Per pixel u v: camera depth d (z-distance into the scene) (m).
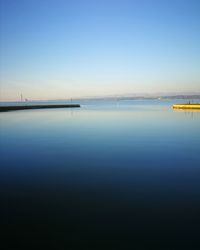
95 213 4.10
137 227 3.63
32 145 11.27
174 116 30.70
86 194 4.98
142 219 3.88
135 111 45.66
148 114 35.56
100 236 3.40
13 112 46.00
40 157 8.72
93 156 8.78
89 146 10.88
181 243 3.23
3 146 11.06
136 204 4.46
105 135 14.40
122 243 3.24
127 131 16.25
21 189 5.30
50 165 7.51
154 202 4.54
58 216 3.99
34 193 5.05
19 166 7.41
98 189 5.27
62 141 12.35
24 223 3.76
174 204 4.45
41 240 3.31
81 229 3.59
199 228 3.60
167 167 7.13
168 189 5.24
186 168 7.01
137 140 12.45
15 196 4.89
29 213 4.11
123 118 28.16
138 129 17.34
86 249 3.12
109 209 4.25
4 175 6.43
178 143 11.47
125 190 5.20
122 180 5.91
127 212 4.13
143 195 4.90
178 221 3.81
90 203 4.52
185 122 22.38
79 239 3.33
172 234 3.44
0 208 4.32
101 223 3.76
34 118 29.38
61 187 5.43
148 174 6.41
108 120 25.55
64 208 4.30
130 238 3.35
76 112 44.12
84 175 6.38
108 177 6.18
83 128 18.28
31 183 5.73
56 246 3.18
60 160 8.20
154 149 10.04
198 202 4.53
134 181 5.82
